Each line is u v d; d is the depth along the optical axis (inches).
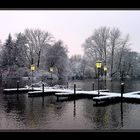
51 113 495.8
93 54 2203.5
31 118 439.8
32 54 2258.9
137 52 2406.5
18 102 681.0
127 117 450.6
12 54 2314.2
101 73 2261.3
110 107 579.5
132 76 2469.2
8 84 1544.0
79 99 750.5
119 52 2186.3
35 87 1133.7
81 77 2512.3
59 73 2246.6
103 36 2174.0
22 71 2209.6
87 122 403.9
